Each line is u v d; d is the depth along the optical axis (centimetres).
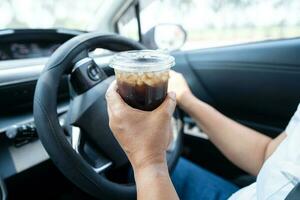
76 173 59
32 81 85
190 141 126
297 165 55
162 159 51
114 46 73
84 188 60
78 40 65
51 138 58
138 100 49
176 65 133
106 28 142
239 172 115
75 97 66
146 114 49
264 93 114
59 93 84
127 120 49
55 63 61
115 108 49
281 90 110
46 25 127
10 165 74
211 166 123
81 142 65
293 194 47
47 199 92
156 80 47
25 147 76
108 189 61
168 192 48
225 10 124
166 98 51
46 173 83
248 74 115
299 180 52
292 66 104
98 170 66
